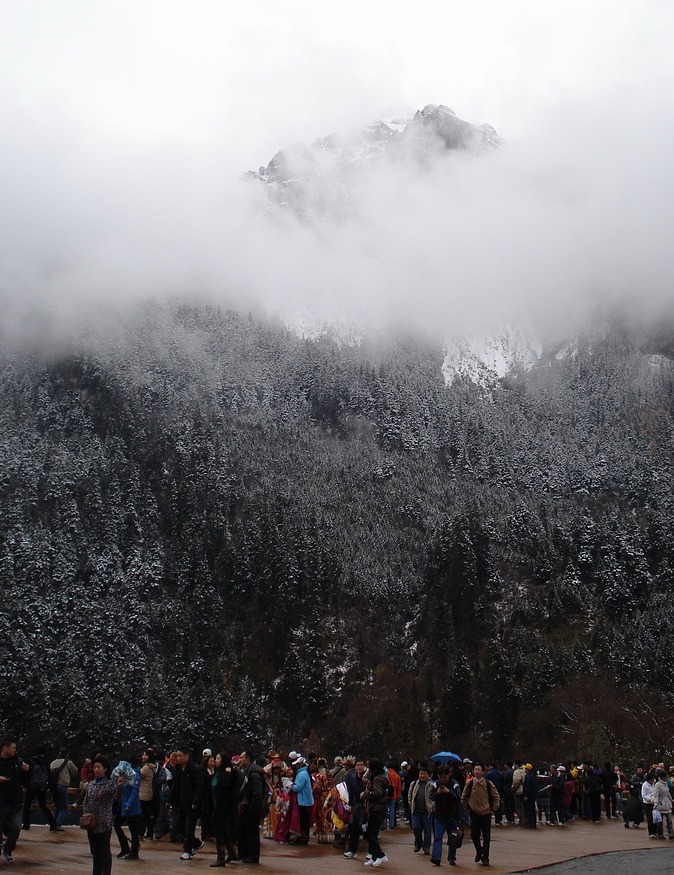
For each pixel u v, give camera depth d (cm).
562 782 4928
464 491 19200
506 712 12381
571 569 15225
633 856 3253
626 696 12562
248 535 16425
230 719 13225
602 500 19600
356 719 13025
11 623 14188
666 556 15462
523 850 3400
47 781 3434
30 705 12744
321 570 15375
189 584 15938
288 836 3416
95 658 13962
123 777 2683
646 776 4312
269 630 14750
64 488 18150
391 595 15250
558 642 13712
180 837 3206
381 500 18412
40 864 2391
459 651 13538
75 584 15612
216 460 18988
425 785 3231
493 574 14825
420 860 2988
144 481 18662
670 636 13425
